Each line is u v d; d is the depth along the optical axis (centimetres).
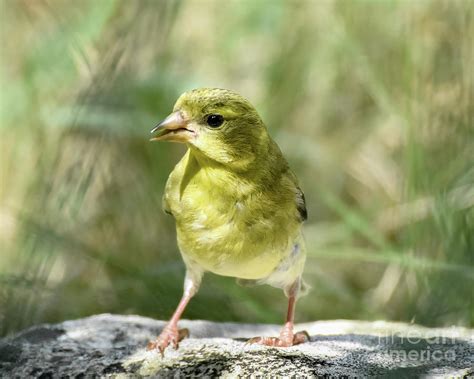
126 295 1095
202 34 1439
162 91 1242
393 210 1256
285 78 1396
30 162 1301
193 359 729
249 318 1118
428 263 845
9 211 1278
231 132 726
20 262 1109
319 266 1291
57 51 1330
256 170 732
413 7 1214
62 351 777
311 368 707
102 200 1241
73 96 1288
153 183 1243
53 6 1366
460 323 870
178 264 1097
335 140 1382
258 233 734
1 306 984
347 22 1350
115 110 1175
